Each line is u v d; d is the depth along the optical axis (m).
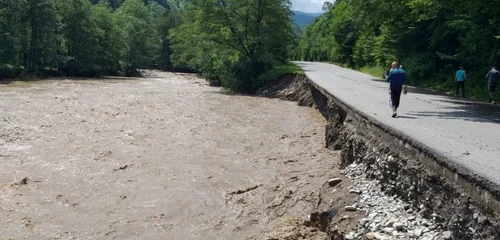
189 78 74.38
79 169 16.81
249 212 12.78
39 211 12.67
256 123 27.42
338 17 90.25
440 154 8.72
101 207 13.15
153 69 104.94
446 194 8.27
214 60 52.62
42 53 63.22
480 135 11.62
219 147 20.89
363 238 8.80
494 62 25.14
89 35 70.75
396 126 12.31
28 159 17.97
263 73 47.84
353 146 15.05
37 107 31.66
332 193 12.03
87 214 12.59
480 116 15.82
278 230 11.34
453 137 11.05
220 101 38.75
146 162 17.98
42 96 38.59
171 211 12.91
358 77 39.66
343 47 74.38
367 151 13.34
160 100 38.50
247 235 11.25
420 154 9.69
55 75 66.75
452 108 18.36
